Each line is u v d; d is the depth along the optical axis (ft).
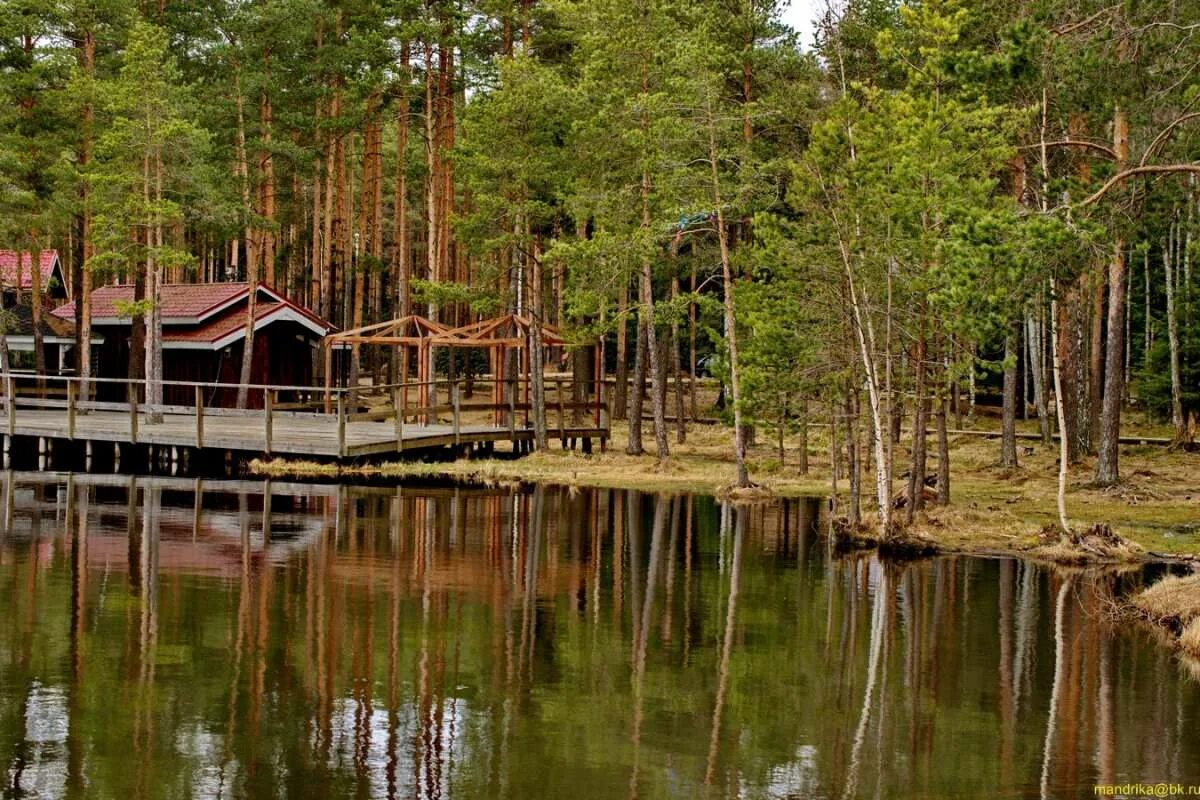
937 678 42.42
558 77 110.63
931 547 68.13
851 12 104.06
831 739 35.83
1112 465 92.84
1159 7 65.36
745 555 66.80
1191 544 69.87
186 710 36.96
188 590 53.88
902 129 65.36
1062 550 65.92
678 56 96.12
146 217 115.55
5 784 30.66
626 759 33.65
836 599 55.26
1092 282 67.21
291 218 188.14
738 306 87.56
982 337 60.80
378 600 52.80
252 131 136.56
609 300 108.58
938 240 62.95
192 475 99.25
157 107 114.93
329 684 40.04
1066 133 79.66
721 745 35.06
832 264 71.15
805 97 105.81
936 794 31.50
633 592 56.08
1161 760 34.37
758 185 93.25
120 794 30.17
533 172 110.22
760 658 44.78
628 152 105.40
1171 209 73.10
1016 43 60.18
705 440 134.31
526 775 32.22
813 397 77.87
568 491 94.53
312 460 103.30
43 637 45.09
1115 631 49.73
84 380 104.88
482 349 199.52
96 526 71.00
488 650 44.88
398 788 31.07
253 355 142.51
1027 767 33.68
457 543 68.08
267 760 32.86
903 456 118.52
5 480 94.12
